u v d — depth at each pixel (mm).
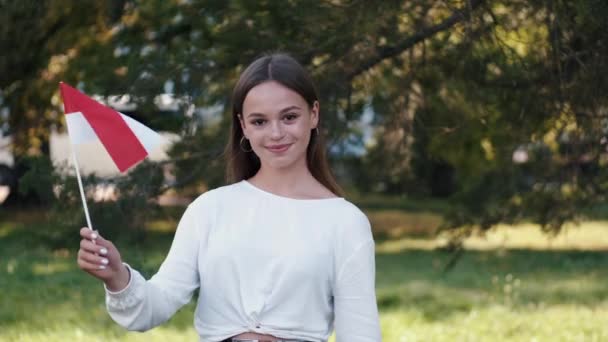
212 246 3324
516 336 8547
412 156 8766
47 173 7055
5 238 14312
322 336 3314
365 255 3322
